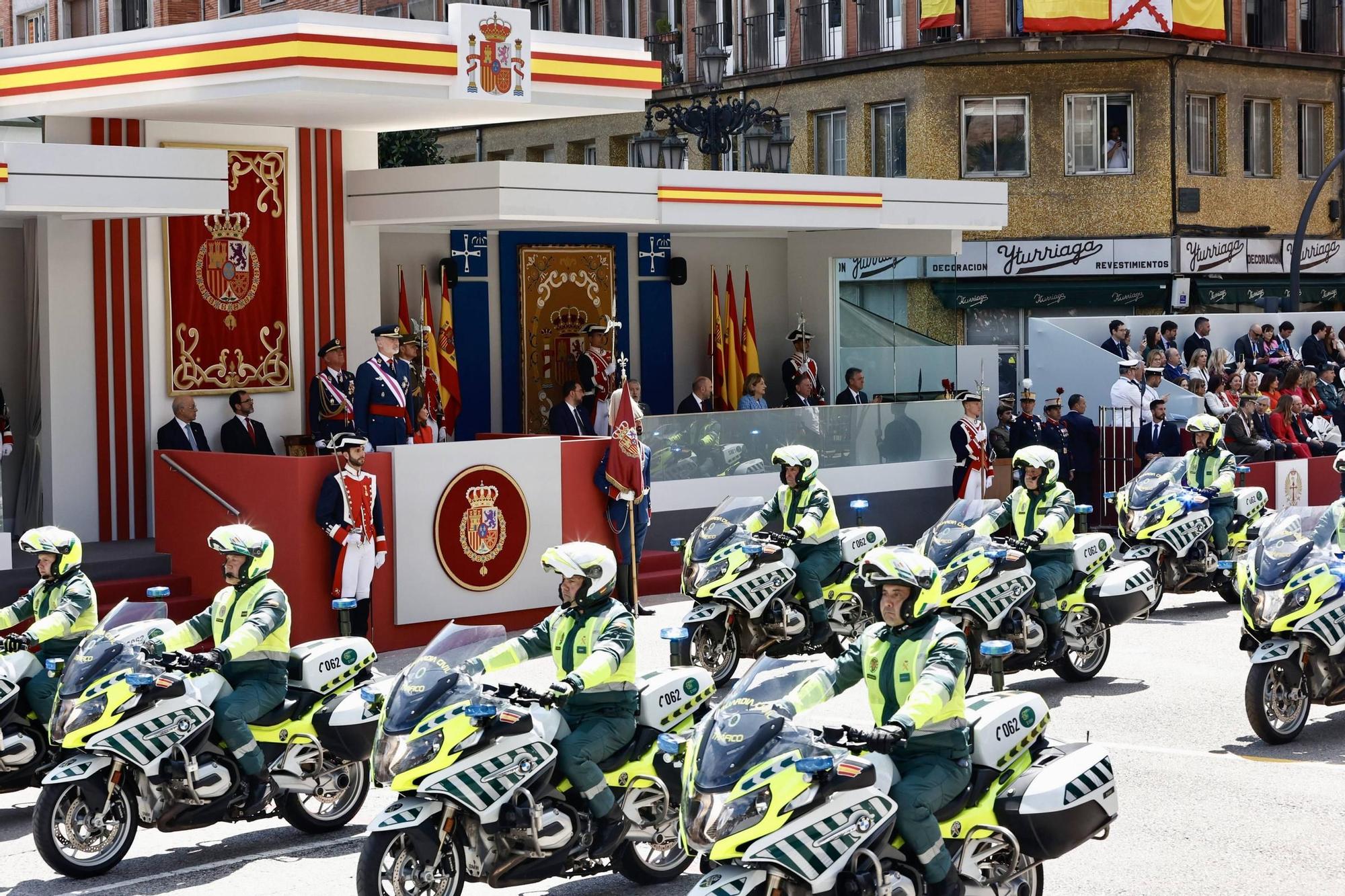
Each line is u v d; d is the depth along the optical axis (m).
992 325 40.09
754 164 27.14
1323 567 13.20
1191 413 25.67
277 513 17.17
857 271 40.19
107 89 19.44
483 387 24.97
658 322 27.00
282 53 18.28
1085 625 15.52
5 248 20.77
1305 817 11.02
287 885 9.93
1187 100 39.94
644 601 20.09
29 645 11.98
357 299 22.05
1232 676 15.74
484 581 18.39
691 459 21.86
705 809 7.72
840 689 8.45
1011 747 8.55
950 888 8.13
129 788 10.27
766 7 42.19
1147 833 10.66
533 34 20.27
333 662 10.92
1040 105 38.97
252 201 21.08
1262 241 41.12
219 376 20.86
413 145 41.38
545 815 9.14
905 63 38.88
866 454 23.89
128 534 20.27
